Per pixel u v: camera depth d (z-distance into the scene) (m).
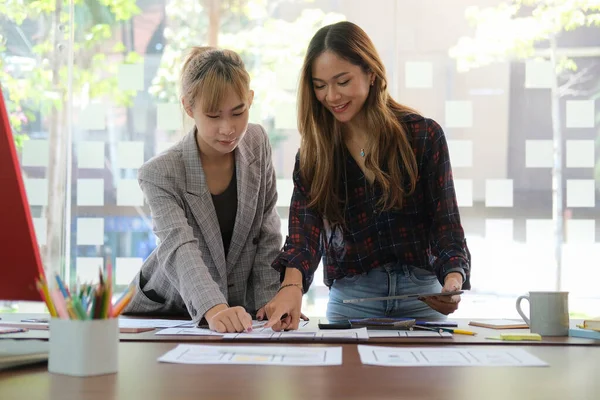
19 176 1.12
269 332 1.54
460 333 1.54
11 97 3.96
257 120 3.86
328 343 1.38
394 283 1.98
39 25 3.97
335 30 1.87
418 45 3.84
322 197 1.93
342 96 1.85
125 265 3.92
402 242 1.95
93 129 3.96
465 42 3.83
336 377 1.03
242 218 2.01
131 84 3.95
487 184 3.84
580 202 3.82
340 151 1.96
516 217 3.84
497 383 0.99
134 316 2.09
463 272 1.79
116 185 3.94
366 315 2.02
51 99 3.96
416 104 3.84
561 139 3.83
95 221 3.93
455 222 1.88
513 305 3.82
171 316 2.10
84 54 3.97
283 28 3.90
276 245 2.11
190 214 1.97
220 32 3.92
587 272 3.82
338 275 2.05
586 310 3.81
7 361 1.11
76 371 1.05
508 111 3.84
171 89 3.95
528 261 3.83
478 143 3.84
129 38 3.96
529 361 1.16
